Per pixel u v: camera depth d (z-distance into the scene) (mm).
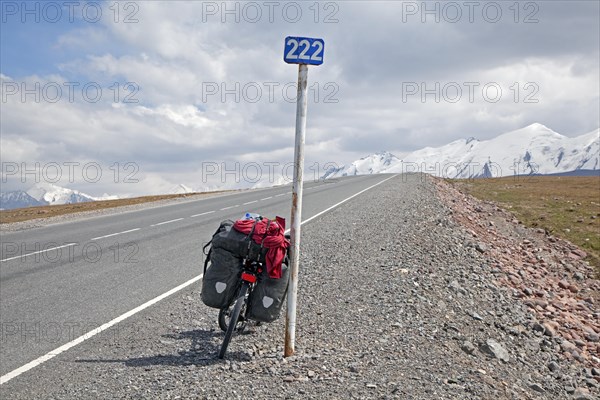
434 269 11008
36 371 5844
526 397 5941
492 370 6531
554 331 9492
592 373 8172
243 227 6102
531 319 9922
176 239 14914
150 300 8555
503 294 11102
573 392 6852
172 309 8039
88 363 6012
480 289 10672
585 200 35031
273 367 5555
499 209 29797
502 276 12703
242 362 5754
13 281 10094
